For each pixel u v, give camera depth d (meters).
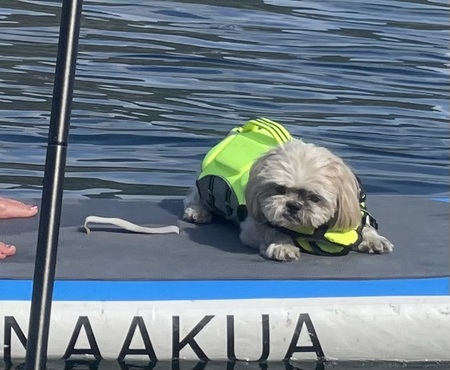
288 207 4.80
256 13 13.24
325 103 9.33
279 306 4.67
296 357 4.68
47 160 3.17
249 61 10.69
